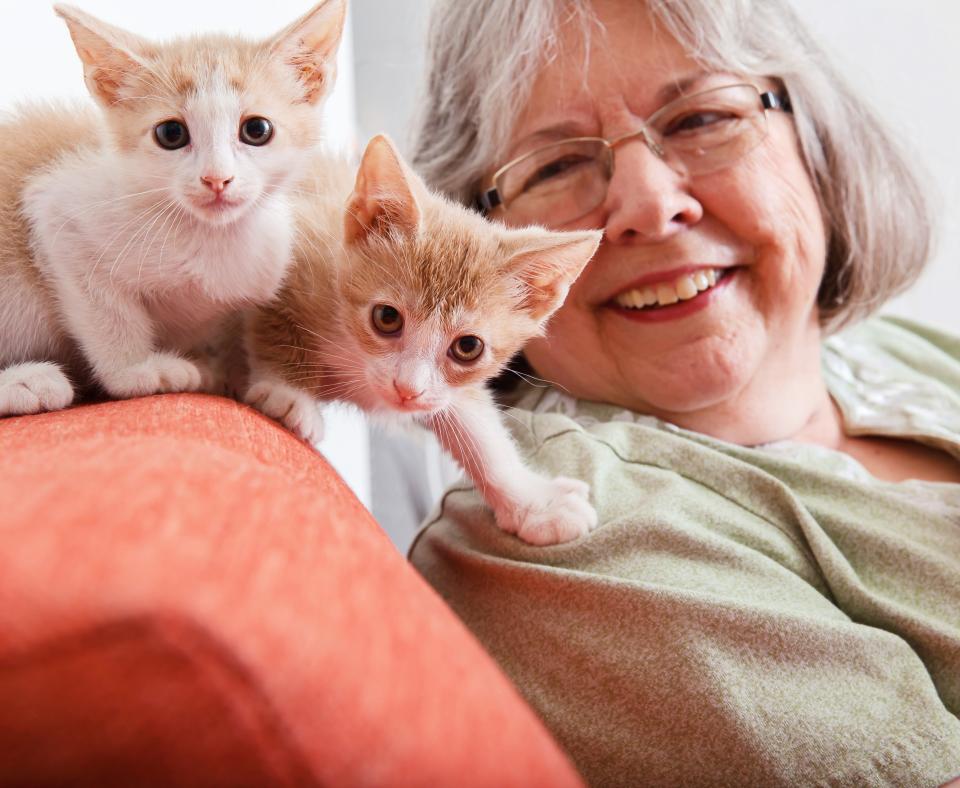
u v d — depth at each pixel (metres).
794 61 1.45
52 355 1.04
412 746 0.35
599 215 1.41
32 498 0.40
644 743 0.93
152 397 0.86
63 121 1.12
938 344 1.83
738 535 1.13
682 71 1.38
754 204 1.35
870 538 1.14
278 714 0.32
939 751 0.89
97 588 0.32
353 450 1.92
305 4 1.99
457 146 1.60
